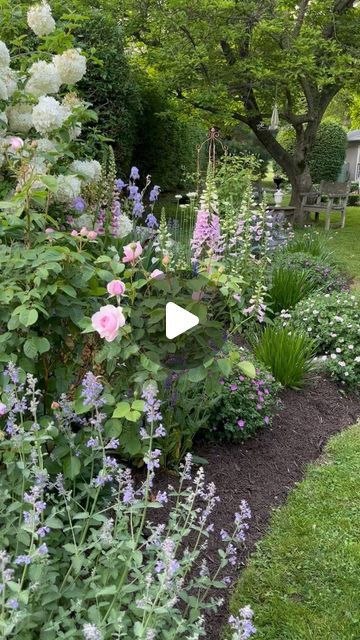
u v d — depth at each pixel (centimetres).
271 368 405
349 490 304
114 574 165
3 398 182
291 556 253
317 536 267
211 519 263
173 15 927
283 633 212
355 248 959
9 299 181
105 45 695
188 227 568
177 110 1056
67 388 214
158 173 1166
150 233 382
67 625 149
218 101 1007
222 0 905
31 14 287
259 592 231
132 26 977
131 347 186
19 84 274
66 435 197
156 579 176
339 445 353
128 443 198
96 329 176
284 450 337
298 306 500
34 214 204
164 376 194
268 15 972
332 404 407
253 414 329
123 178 855
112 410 203
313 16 1091
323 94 1170
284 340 407
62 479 190
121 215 304
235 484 294
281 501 291
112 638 157
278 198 1172
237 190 674
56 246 200
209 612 207
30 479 182
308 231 1038
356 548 260
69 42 301
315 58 1000
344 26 1062
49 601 150
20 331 202
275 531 268
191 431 290
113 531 187
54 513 163
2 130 261
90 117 275
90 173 270
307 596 231
